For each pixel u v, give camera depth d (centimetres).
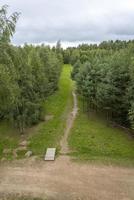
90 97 5106
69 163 2920
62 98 6631
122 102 4047
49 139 3862
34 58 4444
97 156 3158
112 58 4712
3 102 2339
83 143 3656
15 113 3872
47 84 5394
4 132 4169
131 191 2284
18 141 3831
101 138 3862
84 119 4856
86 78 5262
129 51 4741
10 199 2181
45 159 3028
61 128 4350
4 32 2111
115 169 2723
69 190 2317
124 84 4022
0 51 2156
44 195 2244
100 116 5041
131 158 3080
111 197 2191
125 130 4238
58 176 2591
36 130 4259
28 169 2786
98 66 5100
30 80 3762
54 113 5262
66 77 10612
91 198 2180
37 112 4191
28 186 2403
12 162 3003
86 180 2492
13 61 2327
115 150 3394
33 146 3612
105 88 4166
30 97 3884
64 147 3525
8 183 2466
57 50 14050
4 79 2209
